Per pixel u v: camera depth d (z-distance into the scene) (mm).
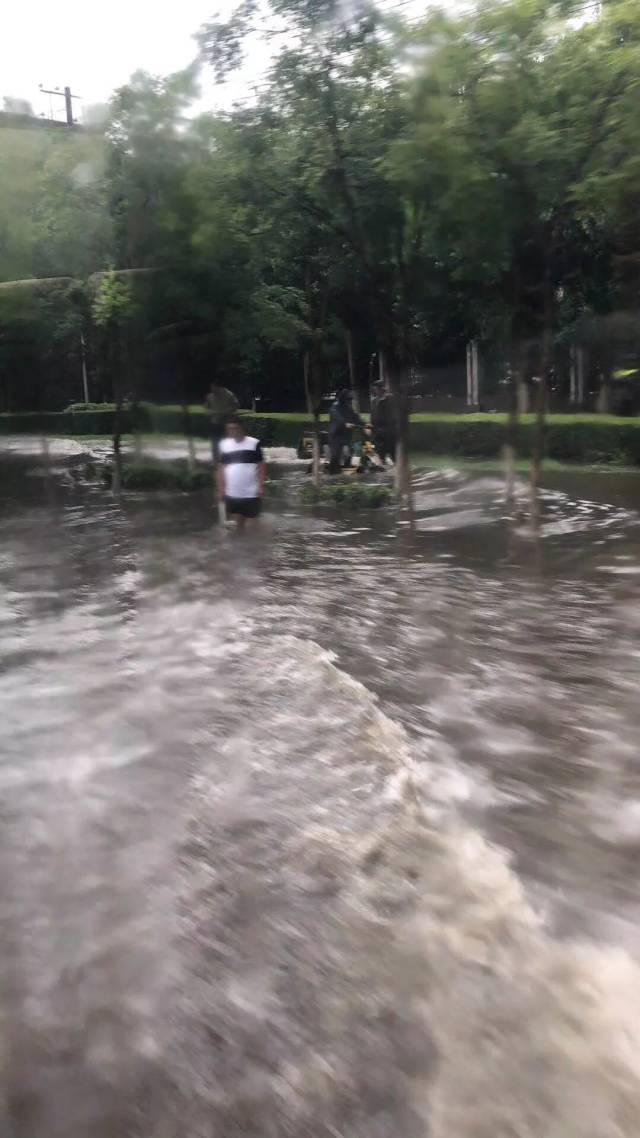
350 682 6535
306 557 11430
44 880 4008
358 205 13789
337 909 3729
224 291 17516
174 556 11742
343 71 13086
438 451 22312
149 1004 3207
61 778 5055
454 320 20406
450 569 10430
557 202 12156
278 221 14742
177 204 16234
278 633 7988
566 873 4016
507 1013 3109
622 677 6668
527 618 8281
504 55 11047
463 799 4746
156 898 3850
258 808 4633
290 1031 3051
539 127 11000
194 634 7996
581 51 11000
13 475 23391
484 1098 2756
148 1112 2746
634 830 4414
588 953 3434
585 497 15273
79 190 17766
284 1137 2646
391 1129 2660
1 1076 2895
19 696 6438
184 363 20047
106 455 26688
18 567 11297
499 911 3686
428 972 3314
